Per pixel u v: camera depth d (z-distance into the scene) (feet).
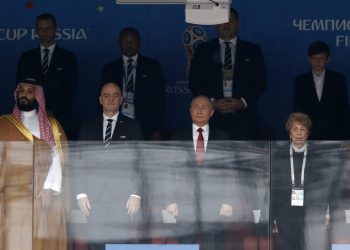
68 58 126.62
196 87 123.95
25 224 98.32
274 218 97.96
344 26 132.98
